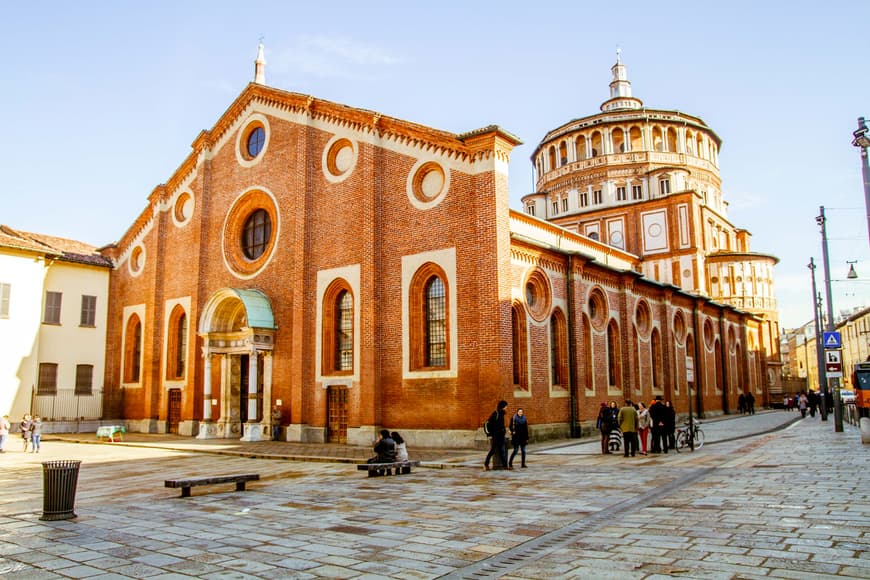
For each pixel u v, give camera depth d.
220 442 30.94
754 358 64.00
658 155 63.50
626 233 61.12
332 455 24.05
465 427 25.45
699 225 59.31
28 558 9.62
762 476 16.23
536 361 28.67
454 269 26.42
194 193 38.06
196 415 35.41
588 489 15.20
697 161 65.12
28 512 13.46
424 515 12.53
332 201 30.88
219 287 35.72
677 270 58.47
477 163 26.30
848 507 11.99
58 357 39.78
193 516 12.83
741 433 31.20
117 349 41.94
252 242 35.28
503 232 25.77
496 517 12.15
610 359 36.41
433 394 26.41
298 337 30.64
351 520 12.18
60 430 38.56
